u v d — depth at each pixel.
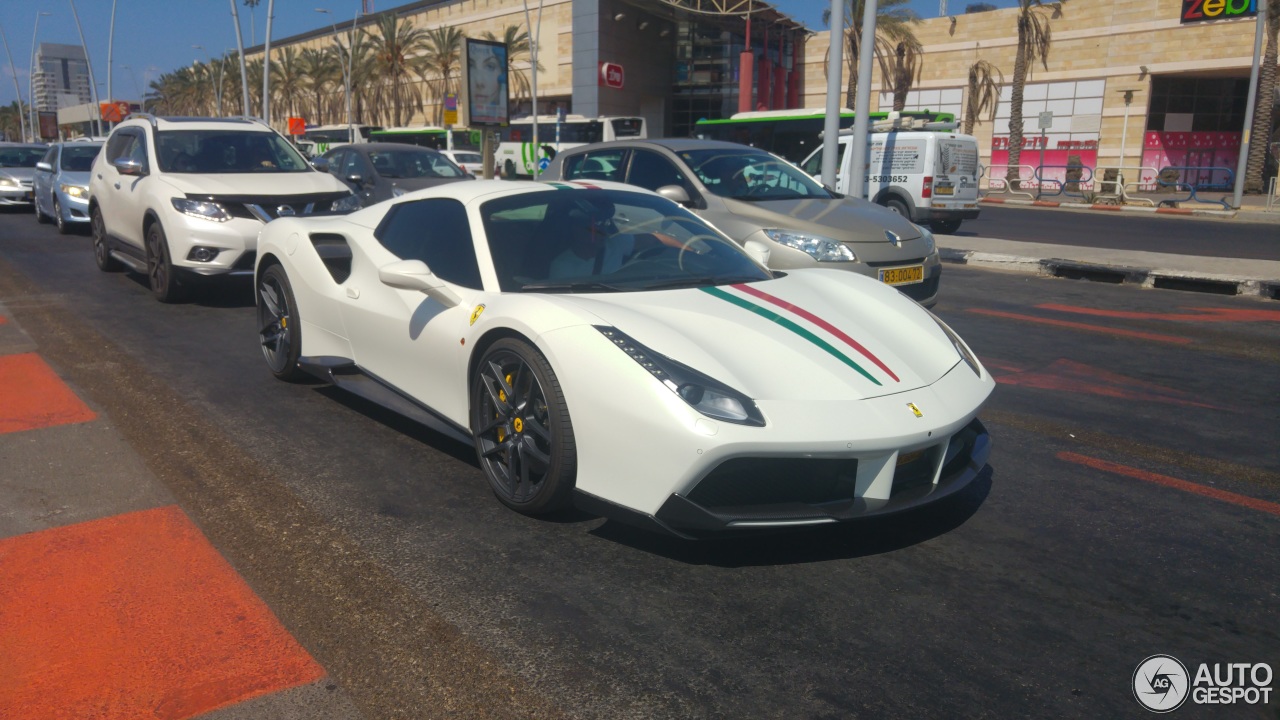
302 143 41.69
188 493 3.57
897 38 36.50
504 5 46.97
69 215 12.67
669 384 2.78
